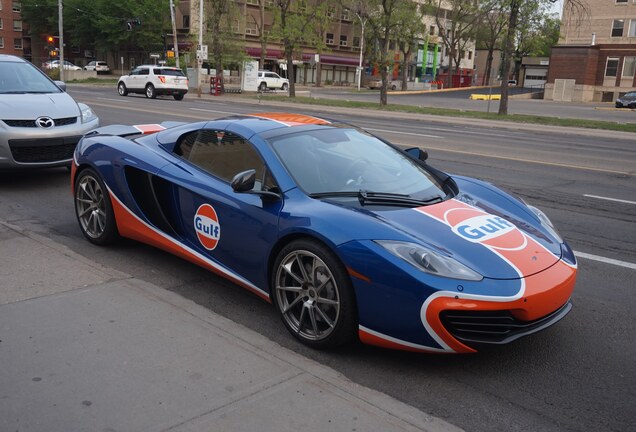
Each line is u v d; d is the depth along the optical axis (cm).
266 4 6047
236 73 5662
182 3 5766
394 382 321
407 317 312
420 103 4259
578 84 5700
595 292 470
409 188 407
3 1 7875
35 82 828
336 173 400
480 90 6919
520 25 2742
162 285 448
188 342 339
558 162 1241
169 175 450
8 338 336
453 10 6588
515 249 347
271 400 285
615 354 364
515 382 326
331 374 313
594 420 293
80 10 6169
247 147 417
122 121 1627
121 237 522
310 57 6912
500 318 313
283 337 372
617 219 731
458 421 287
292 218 356
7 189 755
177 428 260
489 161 1206
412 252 318
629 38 5531
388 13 3134
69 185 789
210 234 421
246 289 418
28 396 280
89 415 268
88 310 376
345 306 331
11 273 436
